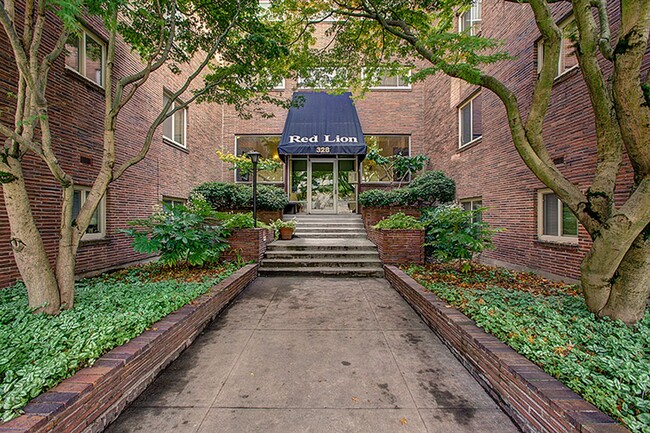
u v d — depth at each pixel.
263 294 5.95
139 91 8.22
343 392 2.79
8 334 2.81
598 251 3.38
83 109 6.39
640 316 3.37
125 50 7.59
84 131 6.42
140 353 2.77
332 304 5.34
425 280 5.69
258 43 5.56
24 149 3.53
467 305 3.96
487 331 3.22
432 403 2.66
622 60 3.00
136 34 5.38
